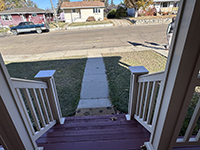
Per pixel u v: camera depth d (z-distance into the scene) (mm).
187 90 930
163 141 1221
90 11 21953
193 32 745
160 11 20609
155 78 1214
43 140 1680
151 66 4293
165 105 1055
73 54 6391
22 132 1159
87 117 2125
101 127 1876
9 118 1004
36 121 1476
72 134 1766
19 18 20281
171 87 946
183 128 1852
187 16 734
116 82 3510
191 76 878
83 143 1615
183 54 806
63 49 7523
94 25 17125
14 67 5113
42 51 7398
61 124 1973
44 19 22281
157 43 7234
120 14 24297
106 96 2951
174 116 1063
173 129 1142
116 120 2014
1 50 8234
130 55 5559
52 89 1690
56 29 17047
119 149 1513
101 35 11117
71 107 2641
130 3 19156
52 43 9422
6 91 964
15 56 6684
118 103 2668
